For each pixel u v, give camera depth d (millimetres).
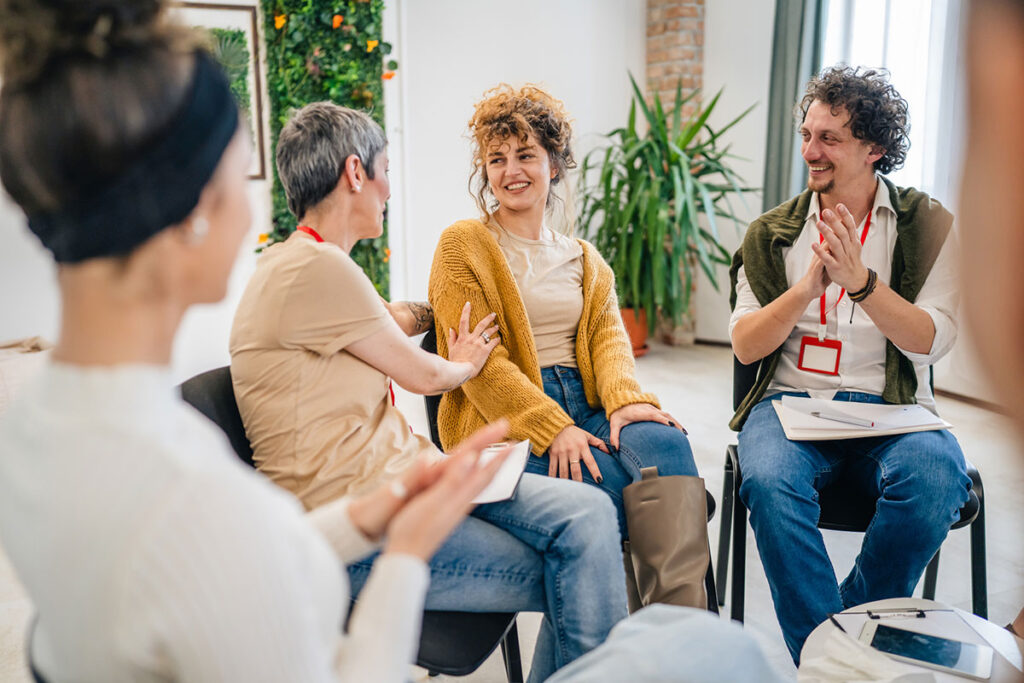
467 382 1812
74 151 594
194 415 701
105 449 602
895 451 1792
